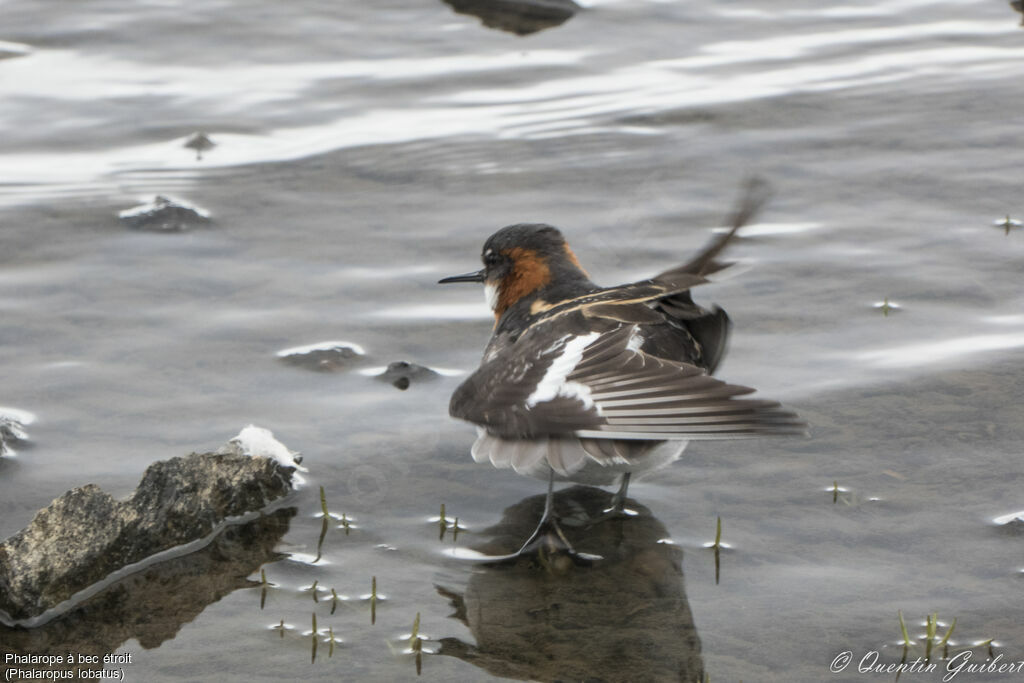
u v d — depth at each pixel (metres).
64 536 9.35
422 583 9.37
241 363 12.45
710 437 7.68
